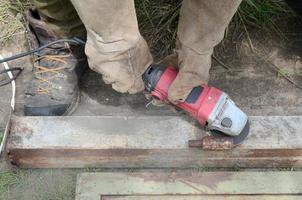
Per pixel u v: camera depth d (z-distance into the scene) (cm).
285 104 172
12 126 155
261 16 185
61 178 158
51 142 153
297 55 182
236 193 151
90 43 125
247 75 178
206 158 158
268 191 152
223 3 120
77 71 168
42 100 163
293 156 156
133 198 150
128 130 155
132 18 119
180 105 150
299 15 175
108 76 133
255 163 159
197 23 127
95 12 112
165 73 147
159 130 155
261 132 155
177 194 151
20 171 159
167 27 183
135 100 171
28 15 164
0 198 154
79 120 157
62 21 157
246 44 184
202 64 138
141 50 131
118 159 157
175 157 157
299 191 152
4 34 184
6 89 174
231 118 146
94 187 151
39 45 169
